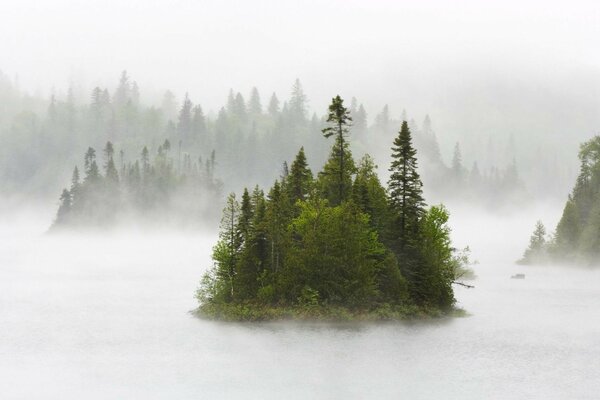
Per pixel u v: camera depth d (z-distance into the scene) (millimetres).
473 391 38656
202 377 41281
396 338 53219
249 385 39594
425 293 64125
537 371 43406
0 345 50375
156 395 37625
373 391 38531
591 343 52500
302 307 59562
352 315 59219
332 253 61250
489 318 63562
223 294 63594
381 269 62719
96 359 45906
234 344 50719
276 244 62531
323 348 49406
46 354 47469
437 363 45188
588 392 38656
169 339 52656
